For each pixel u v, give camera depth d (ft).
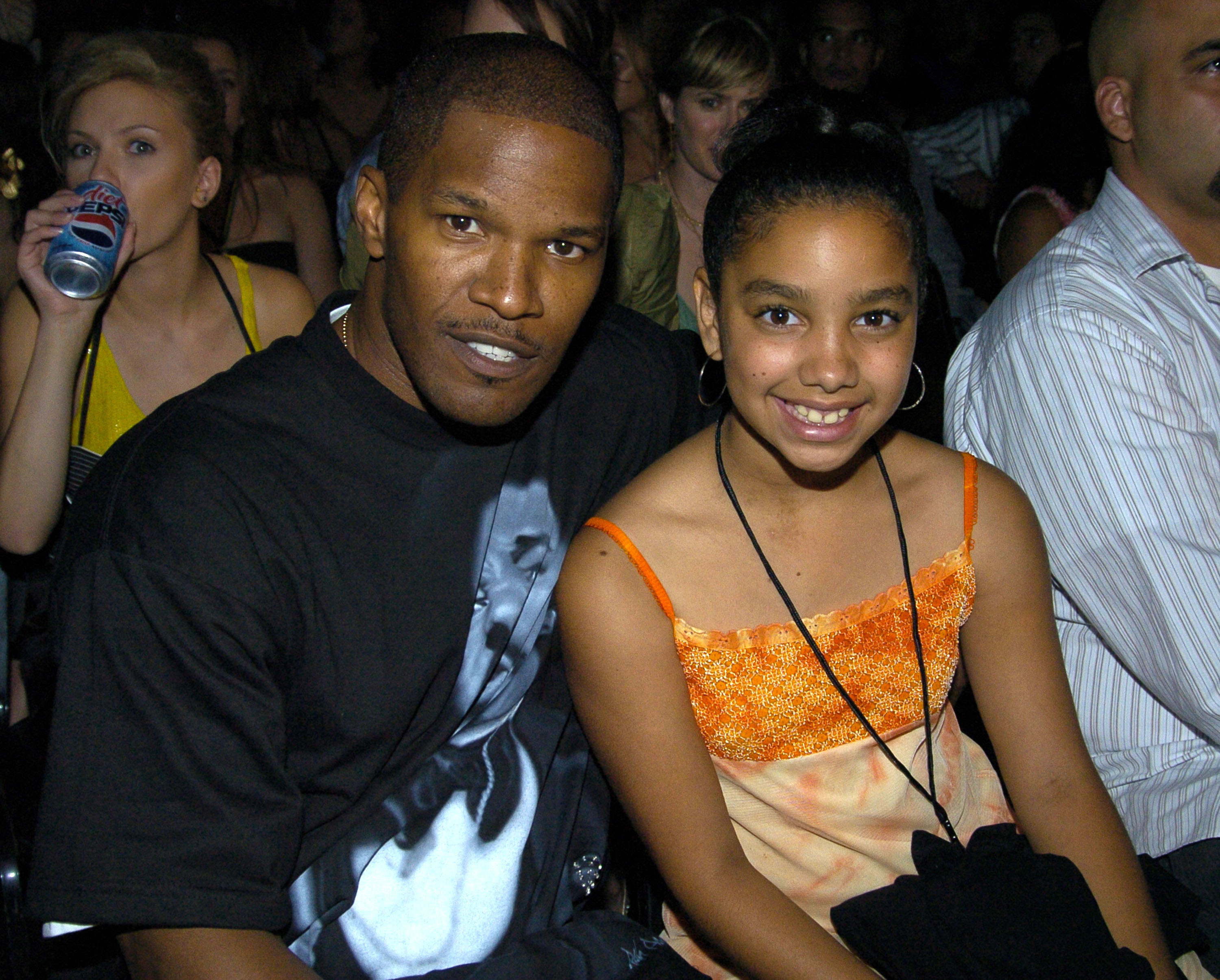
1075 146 8.30
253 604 3.79
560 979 4.16
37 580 5.65
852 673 4.17
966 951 3.71
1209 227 5.34
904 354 3.84
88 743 3.62
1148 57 5.07
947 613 4.24
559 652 4.60
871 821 4.27
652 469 4.26
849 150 3.80
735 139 4.55
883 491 4.24
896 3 15.81
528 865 4.45
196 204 6.03
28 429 5.34
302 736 4.10
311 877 4.16
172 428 3.97
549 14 7.06
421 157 3.78
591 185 3.82
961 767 4.53
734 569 4.14
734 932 4.03
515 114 3.70
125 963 4.20
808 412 3.86
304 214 9.63
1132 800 5.17
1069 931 3.72
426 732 4.32
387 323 4.04
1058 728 4.40
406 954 4.23
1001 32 17.16
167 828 3.59
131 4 8.94
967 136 13.16
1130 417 4.85
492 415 4.03
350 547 4.07
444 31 11.62
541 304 3.84
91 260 5.23
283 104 11.62
